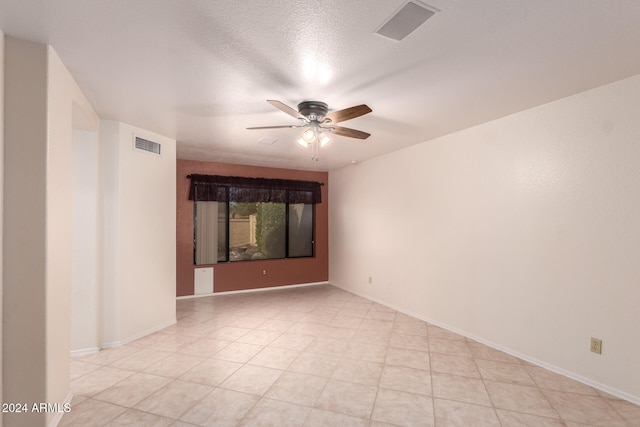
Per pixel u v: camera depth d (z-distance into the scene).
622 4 1.57
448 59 2.12
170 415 2.26
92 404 2.38
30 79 1.95
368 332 3.94
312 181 6.67
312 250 6.84
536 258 3.04
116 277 3.46
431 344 3.55
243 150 4.87
